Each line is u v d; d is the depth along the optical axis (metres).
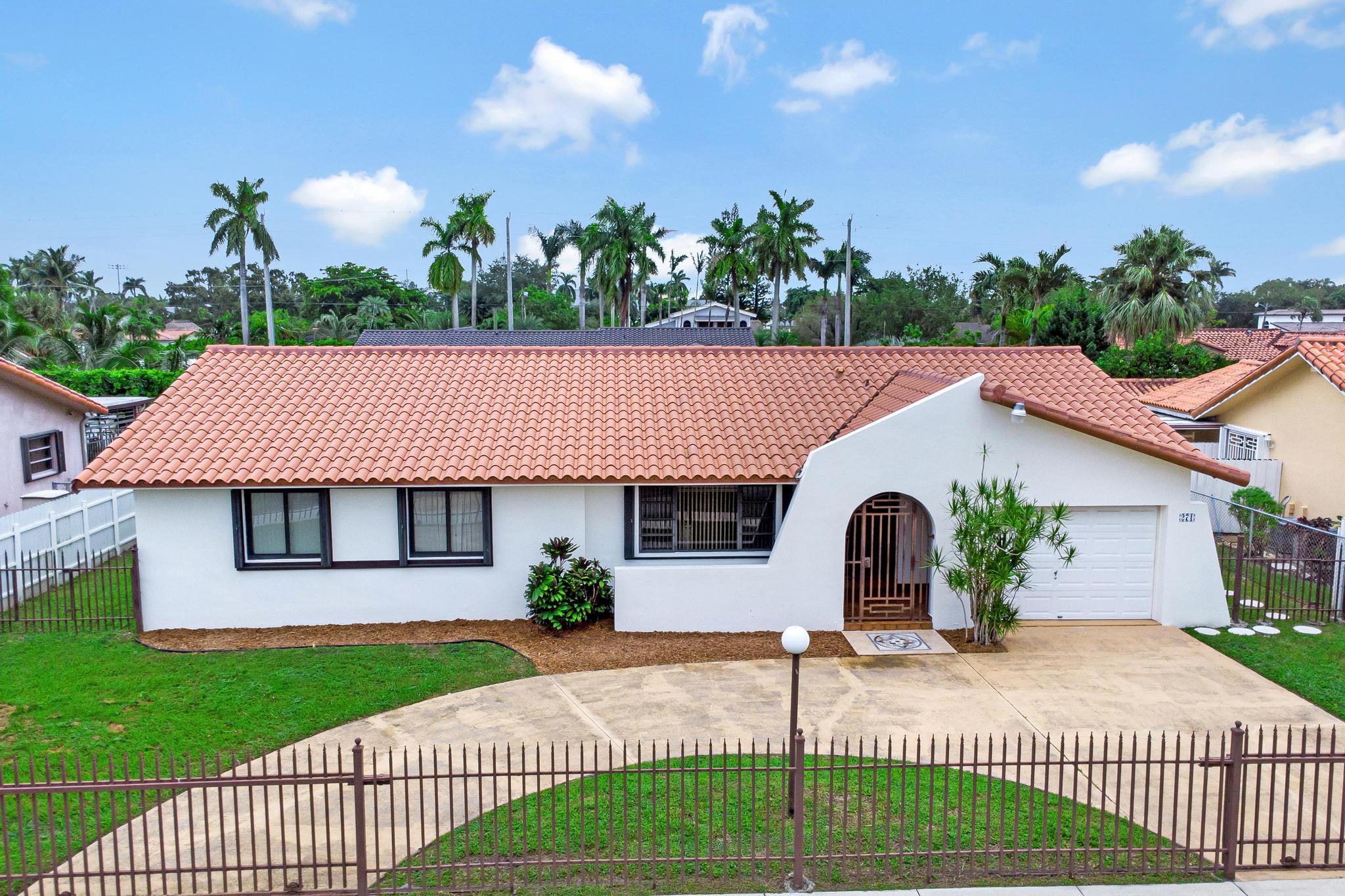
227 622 14.52
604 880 7.55
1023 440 14.14
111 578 17.38
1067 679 12.31
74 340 45.81
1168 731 10.70
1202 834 7.52
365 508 14.59
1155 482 14.35
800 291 104.38
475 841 8.23
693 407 16.61
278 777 7.18
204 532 14.36
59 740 10.47
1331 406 19.64
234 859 8.09
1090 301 45.62
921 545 14.75
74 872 7.48
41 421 21.91
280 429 15.24
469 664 12.91
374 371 17.44
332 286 106.69
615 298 65.38
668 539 15.33
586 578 14.32
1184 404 25.28
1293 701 11.55
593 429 15.73
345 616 14.68
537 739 10.49
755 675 12.49
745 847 8.04
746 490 15.32
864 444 14.04
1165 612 14.60
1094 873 7.62
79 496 18.58
